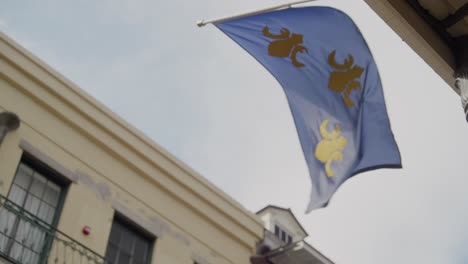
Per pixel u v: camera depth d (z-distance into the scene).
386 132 8.25
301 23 8.76
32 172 11.70
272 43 8.66
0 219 10.68
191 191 14.01
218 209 14.33
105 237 12.01
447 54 8.09
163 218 13.27
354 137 8.19
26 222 11.01
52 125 12.33
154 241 12.89
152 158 13.56
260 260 14.34
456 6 8.02
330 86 8.50
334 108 8.39
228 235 14.30
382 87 8.54
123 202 12.72
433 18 8.18
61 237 11.31
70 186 12.04
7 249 10.52
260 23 8.76
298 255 14.20
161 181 13.55
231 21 8.77
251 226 14.75
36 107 12.25
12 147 11.41
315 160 8.05
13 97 11.98
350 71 8.59
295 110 8.32
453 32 8.21
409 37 8.08
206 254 13.60
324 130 8.24
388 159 8.04
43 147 11.95
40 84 12.45
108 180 12.71
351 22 8.75
